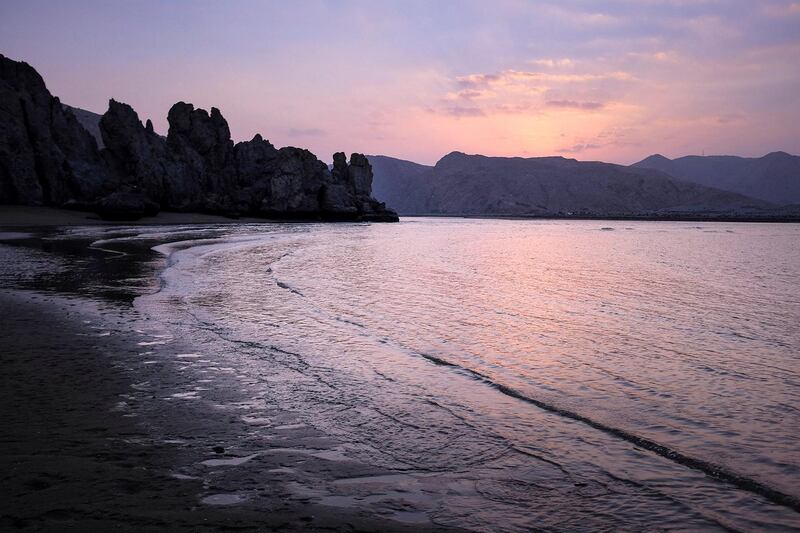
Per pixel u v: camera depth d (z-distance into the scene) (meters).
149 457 6.27
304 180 127.88
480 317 16.92
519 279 27.98
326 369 10.59
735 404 8.79
